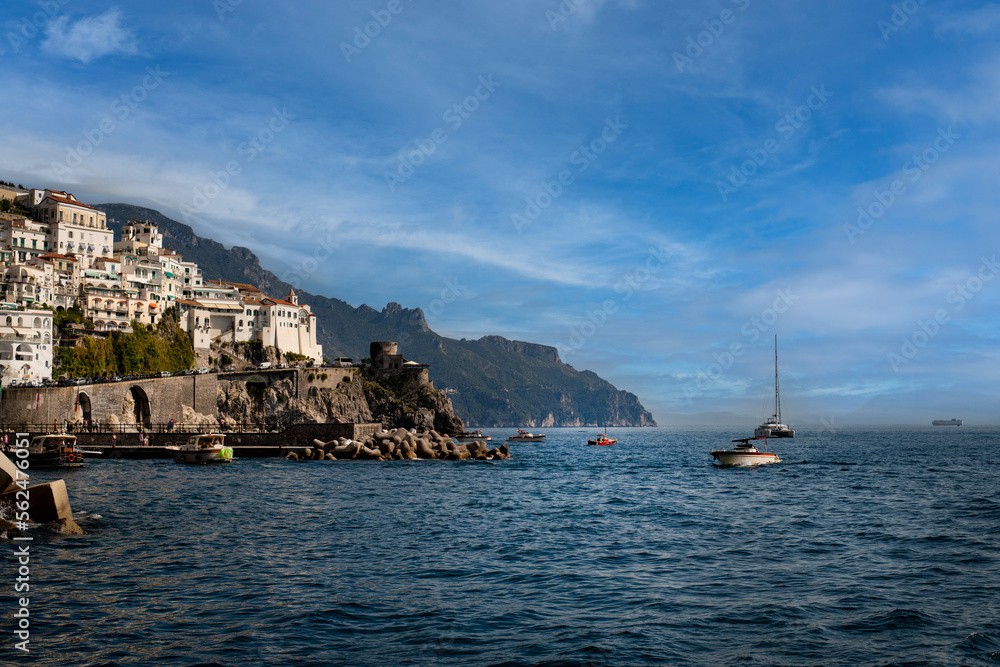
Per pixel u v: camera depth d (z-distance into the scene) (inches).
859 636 770.2
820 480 2807.6
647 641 748.6
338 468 3193.9
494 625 799.7
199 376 5201.8
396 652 709.3
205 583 962.7
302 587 950.4
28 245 6077.8
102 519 1497.3
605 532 1454.2
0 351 4672.7
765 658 702.5
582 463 4013.3
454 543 1305.4
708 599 918.4
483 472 3132.4
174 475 2647.6
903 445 7298.2
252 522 1503.4
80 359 5265.8
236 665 666.8
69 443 3021.7
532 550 1246.9
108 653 692.7
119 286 6235.2
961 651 722.8
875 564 1137.4
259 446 3949.3
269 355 7298.2
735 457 3614.7
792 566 1122.0
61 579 971.9
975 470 3398.1
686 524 1574.8
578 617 834.8
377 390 7628.0
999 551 1244.5
